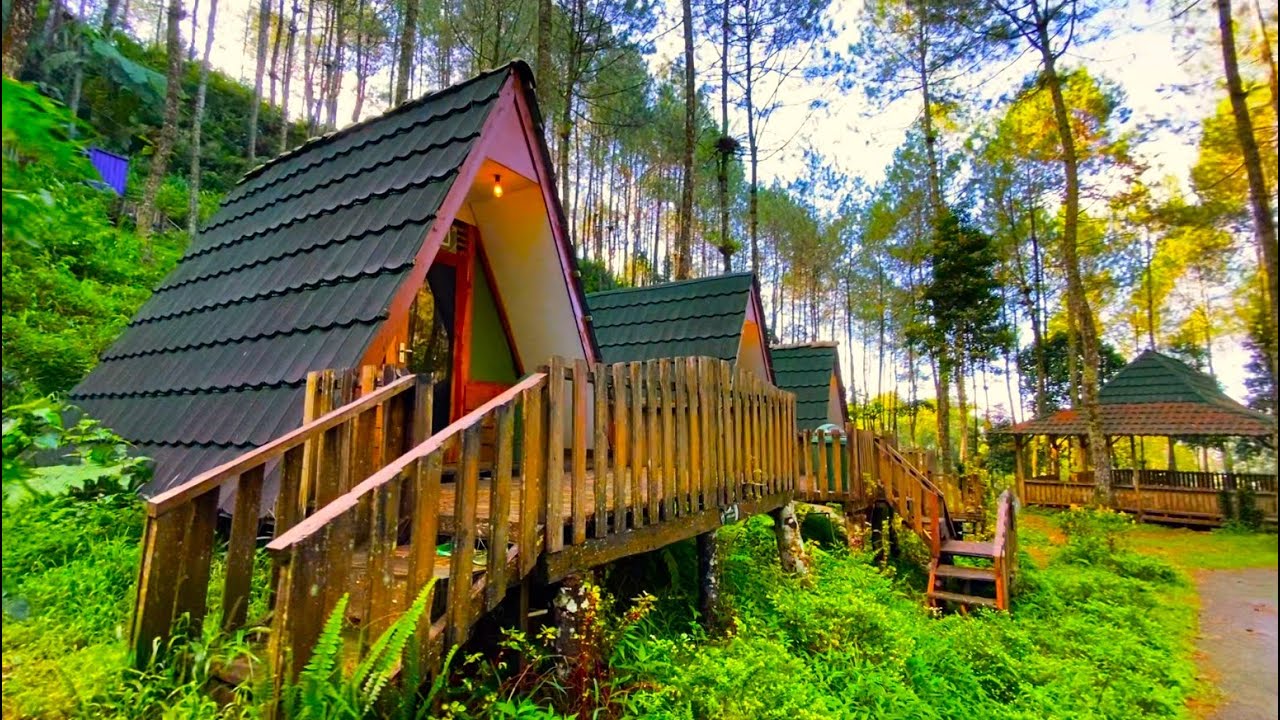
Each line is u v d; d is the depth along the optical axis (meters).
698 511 4.64
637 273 37.50
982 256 18.20
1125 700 5.22
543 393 3.29
